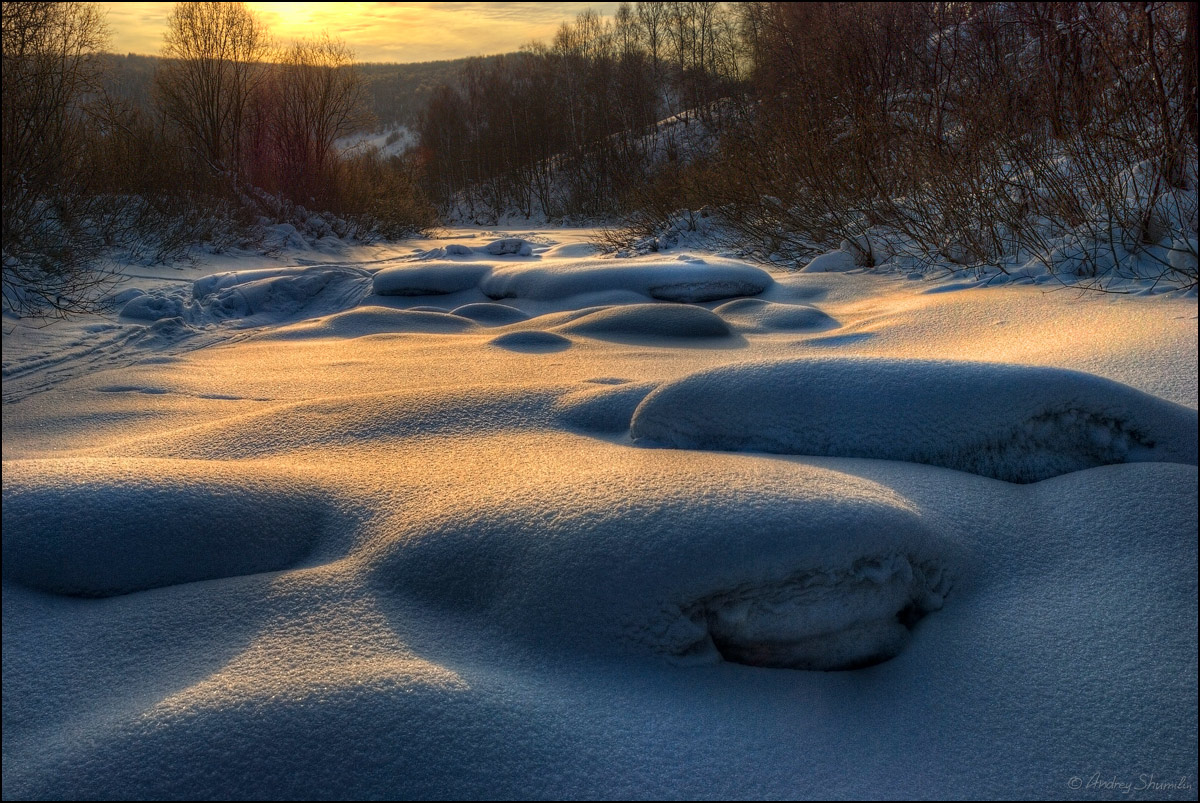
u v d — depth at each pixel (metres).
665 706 1.69
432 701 1.60
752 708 1.71
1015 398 2.61
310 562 2.20
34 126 8.16
